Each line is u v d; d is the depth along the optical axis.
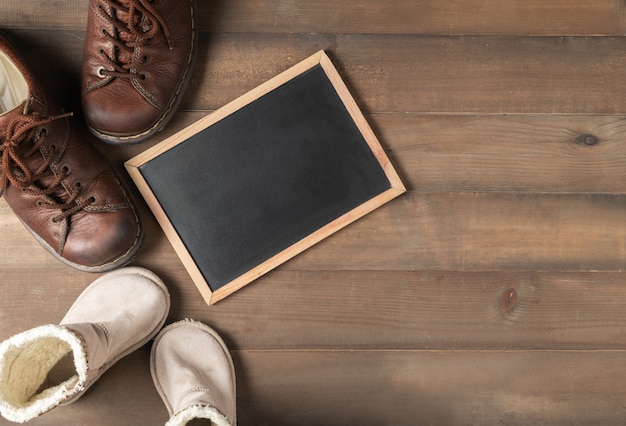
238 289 1.16
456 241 1.19
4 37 1.10
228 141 1.16
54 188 1.06
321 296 1.18
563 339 1.19
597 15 1.19
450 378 1.18
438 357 1.18
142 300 1.13
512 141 1.20
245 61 1.18
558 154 1.19
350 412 1.17
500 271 1.19
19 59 1.06
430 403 1.18
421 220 1.19
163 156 1.15
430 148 1.19
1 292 1.15
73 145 1.08
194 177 1.15
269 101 1.16
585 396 1.19
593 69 1.20
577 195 1.19
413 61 1.20
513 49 1.19
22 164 1.01
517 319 1.19
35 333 0.91
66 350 1.03
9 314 1.15
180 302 1.17
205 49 1.18
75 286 1.16
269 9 1.19
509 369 1.19
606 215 1.19
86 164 1.09
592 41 1.19
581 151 1.19
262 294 1.17
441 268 1.19
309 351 1.18
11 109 1.03
